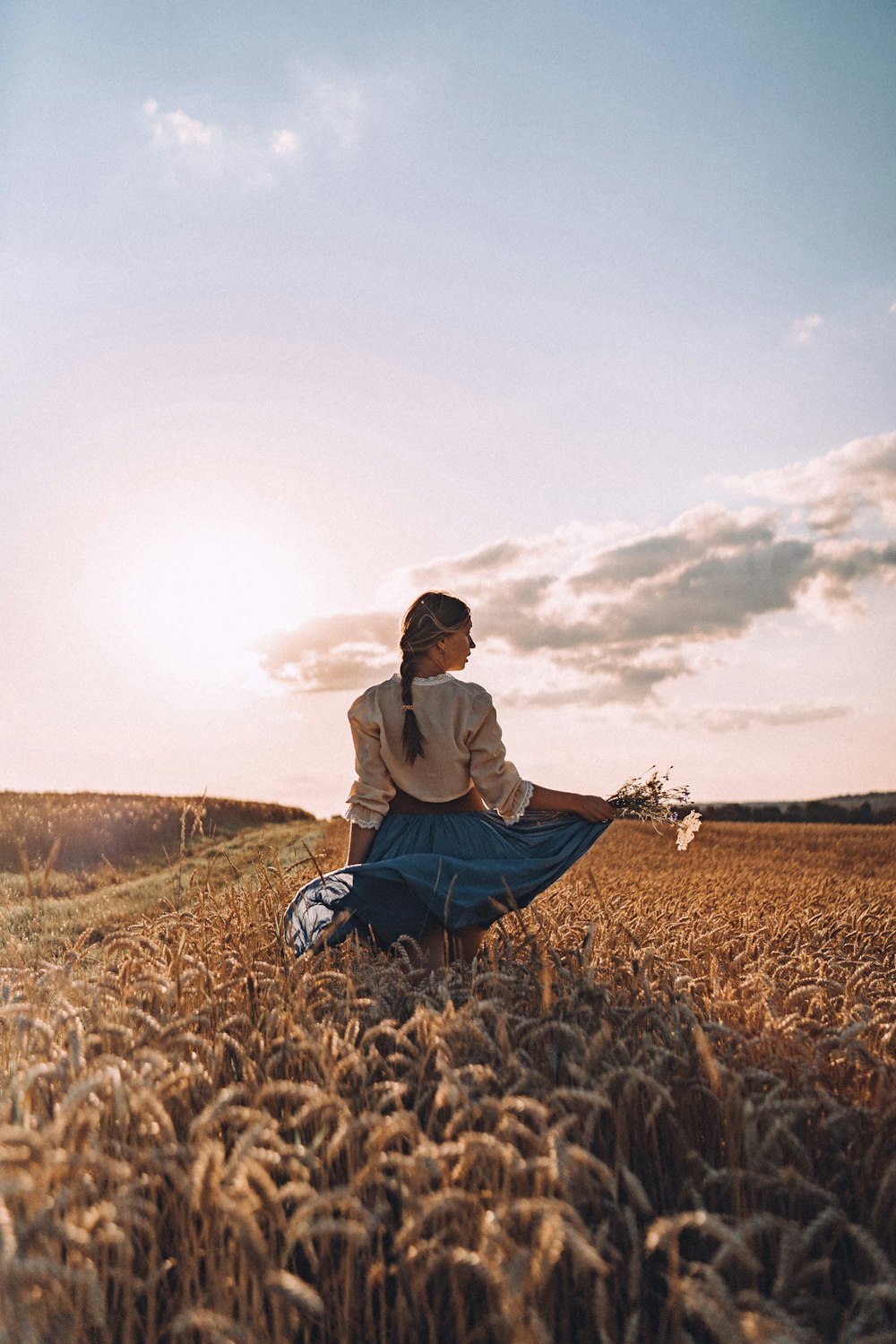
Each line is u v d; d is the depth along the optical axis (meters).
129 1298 1.71
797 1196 2.12
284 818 38.06
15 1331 1.34
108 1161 1.64
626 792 4.56
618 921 4.72
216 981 3.15
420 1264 1.76
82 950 3.63
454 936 4.14
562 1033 2.62
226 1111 1.83
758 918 7.25
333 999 2.85
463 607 4.34
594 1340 1.90
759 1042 2.71
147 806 26.39
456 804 4.40
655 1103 2.12
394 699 4.29
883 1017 3.03
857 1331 1.53
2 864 16.27
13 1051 2.72
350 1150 1.96
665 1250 2.06
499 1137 1.94
